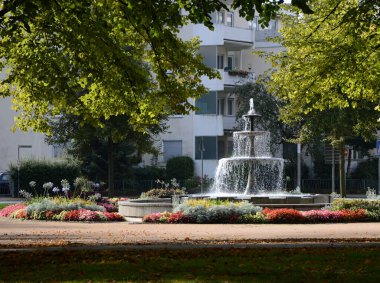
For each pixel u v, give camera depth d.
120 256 12.51
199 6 14.41
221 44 54.62
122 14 16.88
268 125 51.75
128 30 18.72
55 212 27.30
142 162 53.91
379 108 24.02
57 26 17.34
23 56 18.73
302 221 24.19
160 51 18.08
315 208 26.39
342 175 39.72
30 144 54.38
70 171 45.25
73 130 44.69
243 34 56.19
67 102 20.25
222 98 57.56
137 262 11.63
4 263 11.56
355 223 24.00
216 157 54.19
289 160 54.25
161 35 16.11
